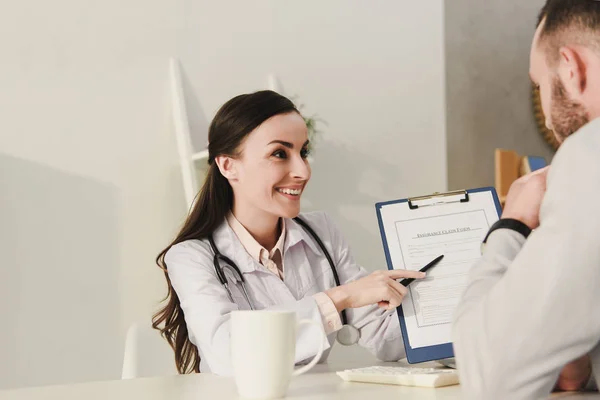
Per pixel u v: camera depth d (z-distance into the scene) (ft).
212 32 9.00
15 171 7.89
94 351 8.12
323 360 5.34
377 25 10.09
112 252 8.29
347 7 9.88
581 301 2.09
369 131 9.89
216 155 5.71
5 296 7.73
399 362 5.12
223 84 9.02
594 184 2.11
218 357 4.55
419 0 10.43
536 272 2.15
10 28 7.97
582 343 2.14
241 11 9.18
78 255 8.13
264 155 5.51
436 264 4.28
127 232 8.39
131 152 8.49
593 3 2.67
